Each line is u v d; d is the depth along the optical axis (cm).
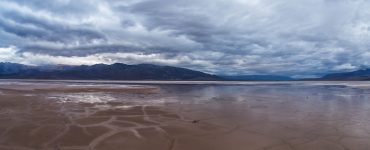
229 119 1092
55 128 891
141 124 978
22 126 914
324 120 1075
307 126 955
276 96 2328
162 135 817
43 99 1772
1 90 2516
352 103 1706
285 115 1200
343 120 1077
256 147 701
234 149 683
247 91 3136
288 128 923
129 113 1229
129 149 678
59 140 750
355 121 1052
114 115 1168
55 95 2136
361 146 708
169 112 1275
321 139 777
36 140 748
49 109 1314
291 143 737
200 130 888
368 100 1912
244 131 875
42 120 1027
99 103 1609
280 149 684
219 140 764
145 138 781
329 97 2202
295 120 1073
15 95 2019
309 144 726
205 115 1194
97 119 1065
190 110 1348
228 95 2427
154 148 687
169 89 3438
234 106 1528
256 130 891
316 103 1709
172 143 732
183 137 795
